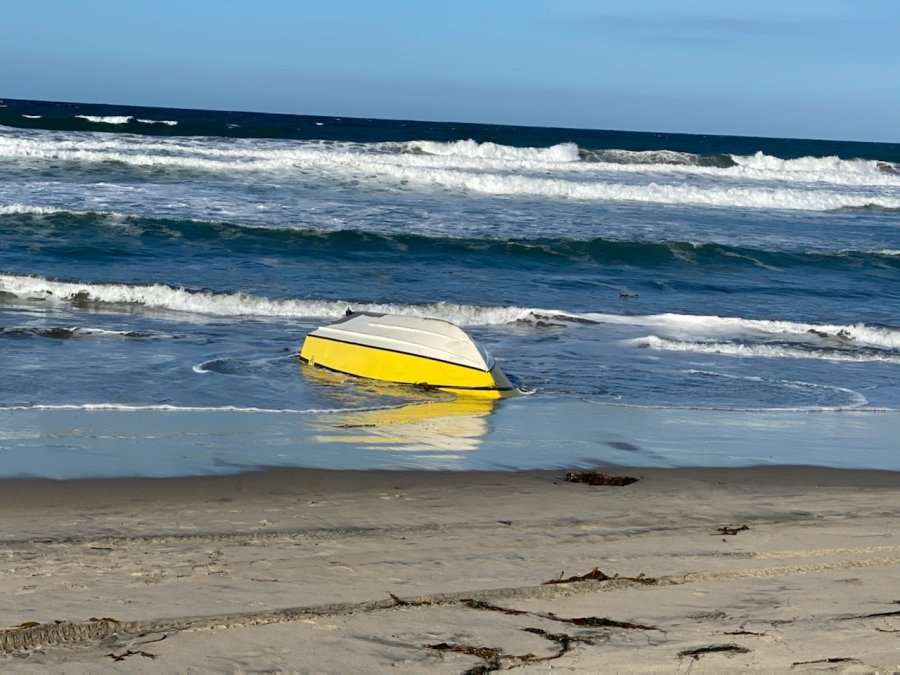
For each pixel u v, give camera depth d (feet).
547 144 203.31
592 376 41.09
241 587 16.55
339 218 78.54
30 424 29.53
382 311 52.19
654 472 27.91
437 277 63.26
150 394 34.12
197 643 14.05
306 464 26.99
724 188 112.37
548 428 32.68
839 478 28.14
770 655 13.79
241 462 26.86
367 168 102.68
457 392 37.06
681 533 21.29
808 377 42.98
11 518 21.36
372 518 22.15
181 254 64.49
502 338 48.34
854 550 19.79
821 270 74.79
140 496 23.54
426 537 20.43
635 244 74.43
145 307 51.26
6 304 49.90
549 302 58.03
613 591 16.78
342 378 38.37
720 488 26.45
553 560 18.67
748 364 45.03
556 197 101.55
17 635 14.14
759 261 75.46
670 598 16.42
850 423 35.45
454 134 220.23
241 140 125.39
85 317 48.06
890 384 42.50
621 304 58.95
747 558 19.06
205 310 51.34
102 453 26.99
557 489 25.64
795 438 32.78
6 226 67.15
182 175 94.17
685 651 13.97
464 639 14.40
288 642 14.15
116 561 18.04
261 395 35.09
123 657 13.50
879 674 13.12
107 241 65.92
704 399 38.11
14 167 90.94
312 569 17.71
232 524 21.26
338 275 61.77
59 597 15.81
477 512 23.00
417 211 84.99
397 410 34.24
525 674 13.20
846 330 52.90
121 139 117.70
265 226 71.77
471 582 17.12
